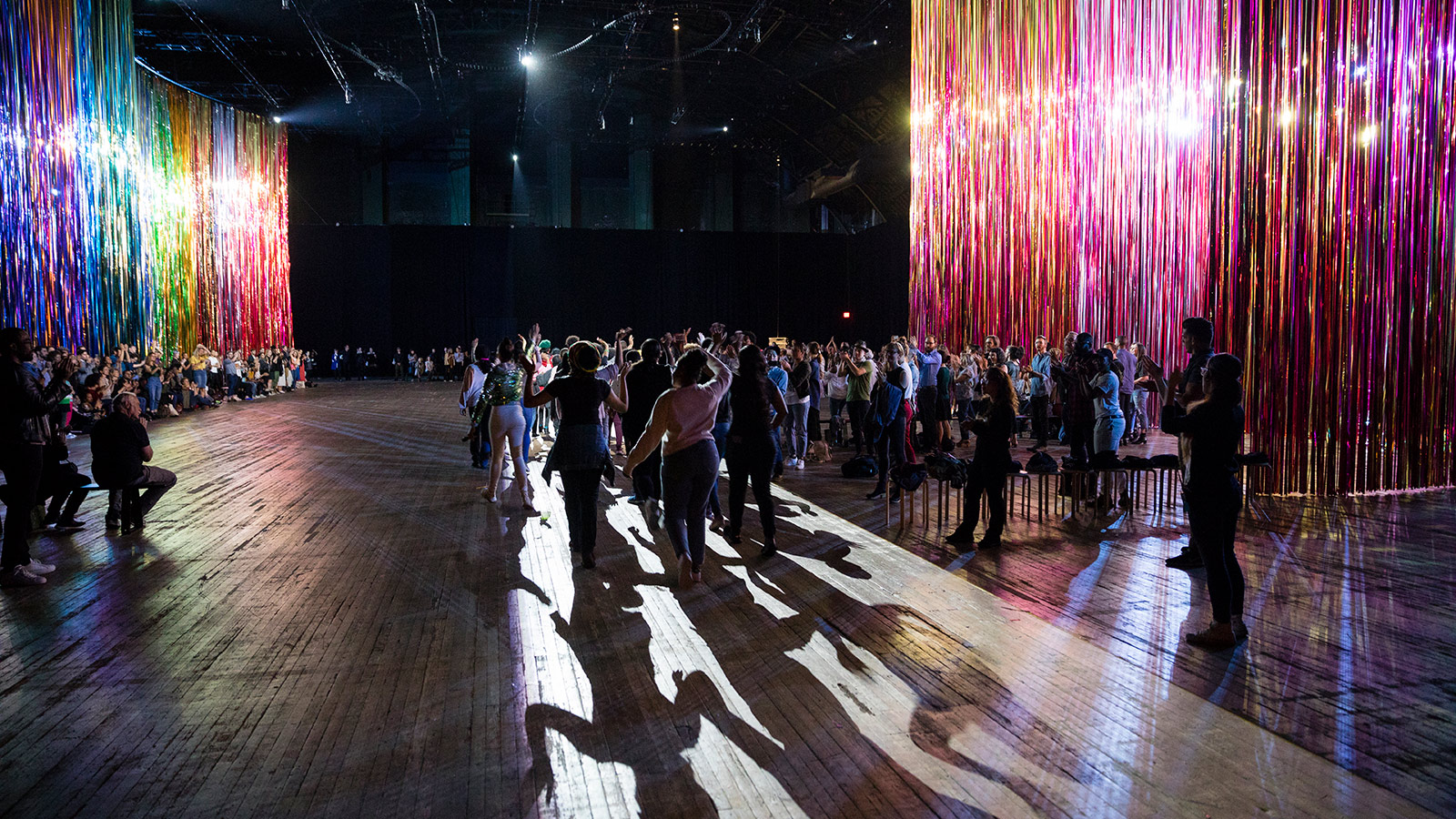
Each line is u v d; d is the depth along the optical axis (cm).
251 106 3188
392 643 407
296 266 3184
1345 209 751
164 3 2256
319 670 375
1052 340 1188
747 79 2955
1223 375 392
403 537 633
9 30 1272
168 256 1919
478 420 840
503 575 526
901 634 413
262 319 2536
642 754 296
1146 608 452
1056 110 1176
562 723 320
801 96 2939
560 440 531
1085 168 1130
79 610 461
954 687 351
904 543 600
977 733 310
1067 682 355
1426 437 779
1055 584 497
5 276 1252
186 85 2970
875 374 1005
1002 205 1268
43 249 1336
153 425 1531
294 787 274
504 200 3581
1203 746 300
